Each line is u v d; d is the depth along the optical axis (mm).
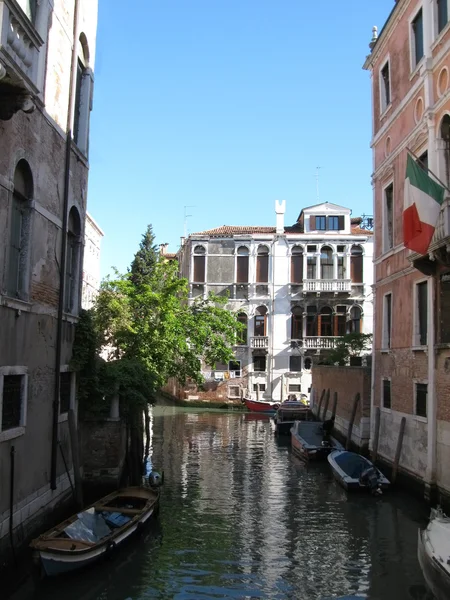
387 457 15203
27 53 8023
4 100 7160
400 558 9508
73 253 11570
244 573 8828
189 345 28859
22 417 8609
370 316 34094
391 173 15586
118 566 8922
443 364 11750
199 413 32781
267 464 18062
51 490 9758
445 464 11539
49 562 7730
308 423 21500
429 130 12719
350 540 10414
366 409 18031
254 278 35281
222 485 14914
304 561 9359
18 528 8297
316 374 30000
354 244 34594
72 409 11094
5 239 7965
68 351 11008
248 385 34906
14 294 8641
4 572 7707
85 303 28438
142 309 22625
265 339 34844
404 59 14680
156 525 11039
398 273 14648
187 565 9062
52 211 9875
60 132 10242
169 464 17812
